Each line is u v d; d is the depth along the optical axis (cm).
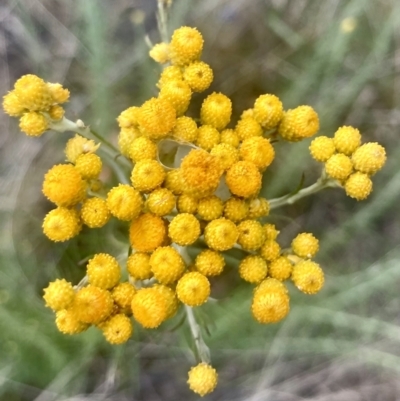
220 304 10
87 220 8
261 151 8
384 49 12
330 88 12
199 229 8
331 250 12
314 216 13
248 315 10
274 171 12
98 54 11
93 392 11
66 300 7
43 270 11
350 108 13
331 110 12
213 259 8
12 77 12
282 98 12
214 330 10
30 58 12
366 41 13
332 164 8
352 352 11
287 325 11
